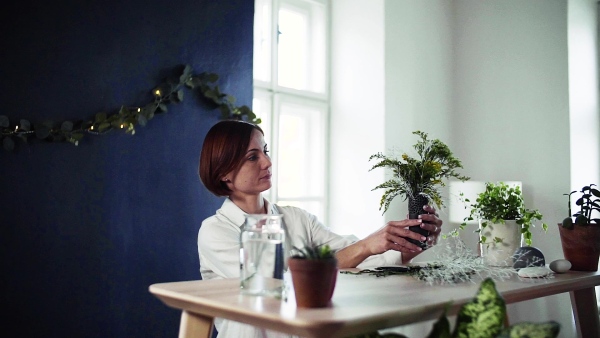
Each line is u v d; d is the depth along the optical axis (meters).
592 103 3.70
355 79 3.86
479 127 4.00
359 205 3.79
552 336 0.98
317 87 3.98
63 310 2.37
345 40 3.93
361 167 3.79
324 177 3.92
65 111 2.40
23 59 2.29
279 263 1.17
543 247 3.59
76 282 2.41
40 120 2.33
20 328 2.25
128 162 2.59
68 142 2.40
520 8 3.81
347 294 1.22
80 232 2.43
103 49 2.53
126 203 2.58
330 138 3.97
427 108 3.99
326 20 3.98
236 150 1.83
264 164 1.86
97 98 2.50
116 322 2.52
